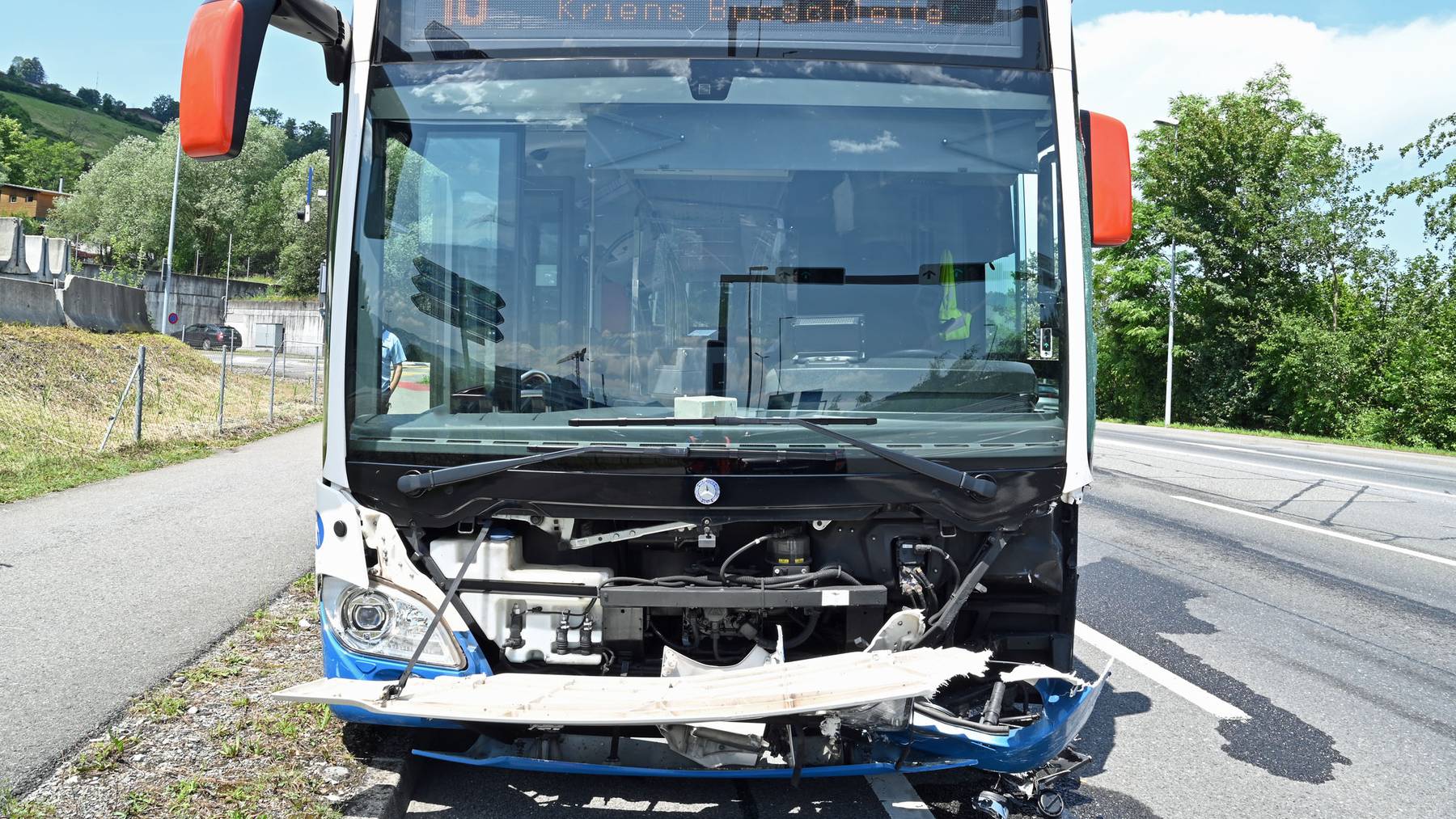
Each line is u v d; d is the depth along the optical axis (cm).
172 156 9025
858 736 362
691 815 390
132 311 2961
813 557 375
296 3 362
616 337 383
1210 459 2012
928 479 362
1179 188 4791
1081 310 389
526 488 354
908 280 388
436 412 372
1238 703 557
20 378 1764
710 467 353
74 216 9506
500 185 387
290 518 970
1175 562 941
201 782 379
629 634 361
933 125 397
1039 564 384
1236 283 4725
